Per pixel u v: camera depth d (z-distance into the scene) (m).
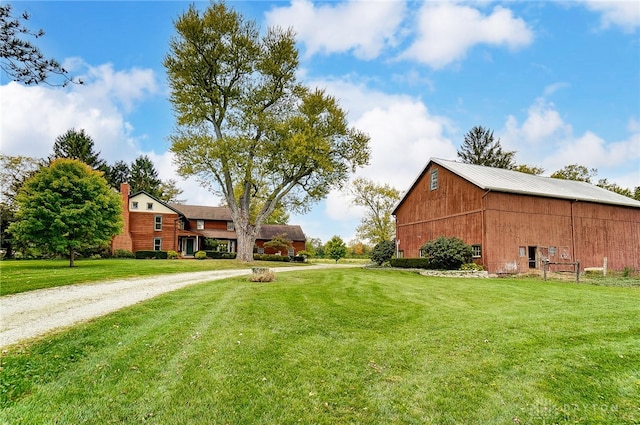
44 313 7.90
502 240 20.22
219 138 27.84
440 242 20.83
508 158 50.16
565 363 5.50
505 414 4.20
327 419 4.05
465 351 6.04
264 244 43.72
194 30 25.73
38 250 19.97
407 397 4.57
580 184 27.77
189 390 4.51
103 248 33.25
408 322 7.77
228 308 8.58
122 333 6.47
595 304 9.66
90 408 4.03
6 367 4.80
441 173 24.12
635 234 24.98
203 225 42.97
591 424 4.00
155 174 59.75
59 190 19.95
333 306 9.09
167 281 13.95
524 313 8.54
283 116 29.27
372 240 40.59
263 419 3.99
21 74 7.69
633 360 5.58
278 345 6.17
